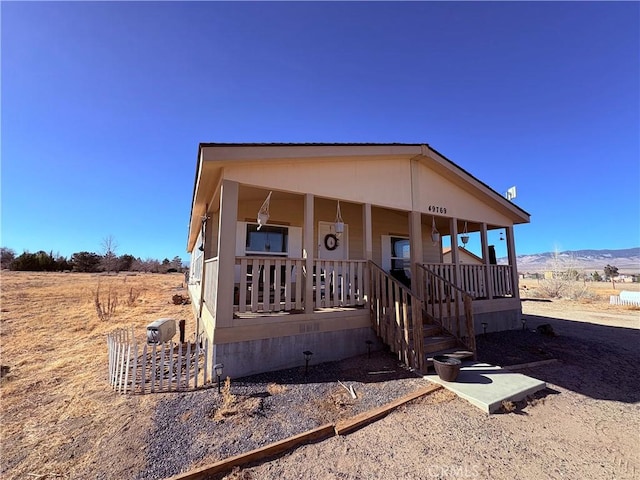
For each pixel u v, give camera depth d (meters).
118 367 4.41
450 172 7.27
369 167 6.09
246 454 2.50
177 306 14.71
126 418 3.35
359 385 4.02
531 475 2.29
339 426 2.94
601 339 7.49
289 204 7.23
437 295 6.70
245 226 6.64
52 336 8.64
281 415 3.22
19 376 5.27
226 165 4.48
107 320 10.98
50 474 2.46
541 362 5.32
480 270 7.89
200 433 2.91
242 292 4.51
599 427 3.10
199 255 8.87
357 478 2.27
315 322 4.96
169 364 4.14
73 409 3.74
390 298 5.12
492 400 3.45
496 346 6.32
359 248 8.24
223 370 4.17
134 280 28.36
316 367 4.71
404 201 6.55
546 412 3.44
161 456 2.57
